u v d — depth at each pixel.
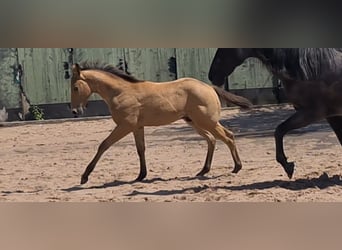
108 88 12.16
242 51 11.32
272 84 27.20
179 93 12.14
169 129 21.94
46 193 11.55
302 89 10.59
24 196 11.22
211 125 12.28
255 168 13.32
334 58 10.51
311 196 10.14
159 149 17.28
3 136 22.30
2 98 26.25
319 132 18.59
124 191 11.49
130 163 15.16
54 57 26.72
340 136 11.58
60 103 26.91
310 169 12.84
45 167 15.20
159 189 11.57
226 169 13.45
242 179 12.14
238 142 17.70
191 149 16.95
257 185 11.42
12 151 18.55
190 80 12.32
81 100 12.26
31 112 26.55
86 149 18.27
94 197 10.91
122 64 26.62
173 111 12.12
